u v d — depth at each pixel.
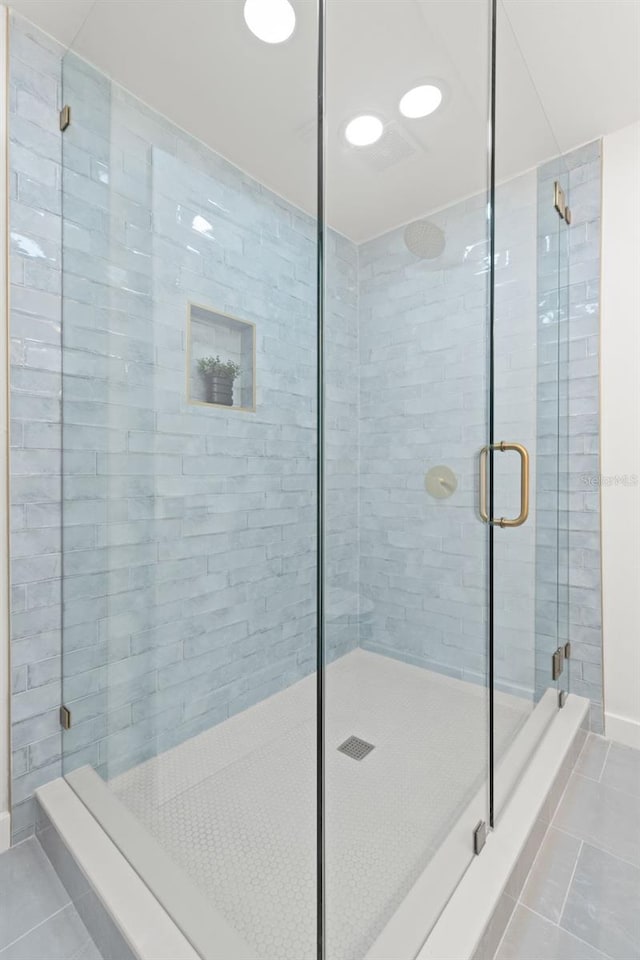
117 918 0.96
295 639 1.19
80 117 1.38
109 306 1.39
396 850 1.02
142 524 1.44
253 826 1.09
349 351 1.12
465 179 1.27
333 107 1.10
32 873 1.24
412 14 1.16
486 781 1.22
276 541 1.36
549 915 1.12
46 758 1.39
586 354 1.88
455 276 1.26
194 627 1.52
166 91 1.32
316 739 1.03
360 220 1.16
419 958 0.87
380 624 1.12
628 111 1.71
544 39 1.43
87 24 1.33
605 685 1.87
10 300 1.31
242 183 1.35
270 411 1.39
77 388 1.40
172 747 1.43
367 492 1.14
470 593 1.24
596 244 1.84
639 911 1.13
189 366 1.52
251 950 0.90
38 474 1.37
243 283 1.47
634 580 1.80
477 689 1.22
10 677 1.32
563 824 1.41
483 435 1.29
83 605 1.42
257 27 1.15
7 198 1.30
